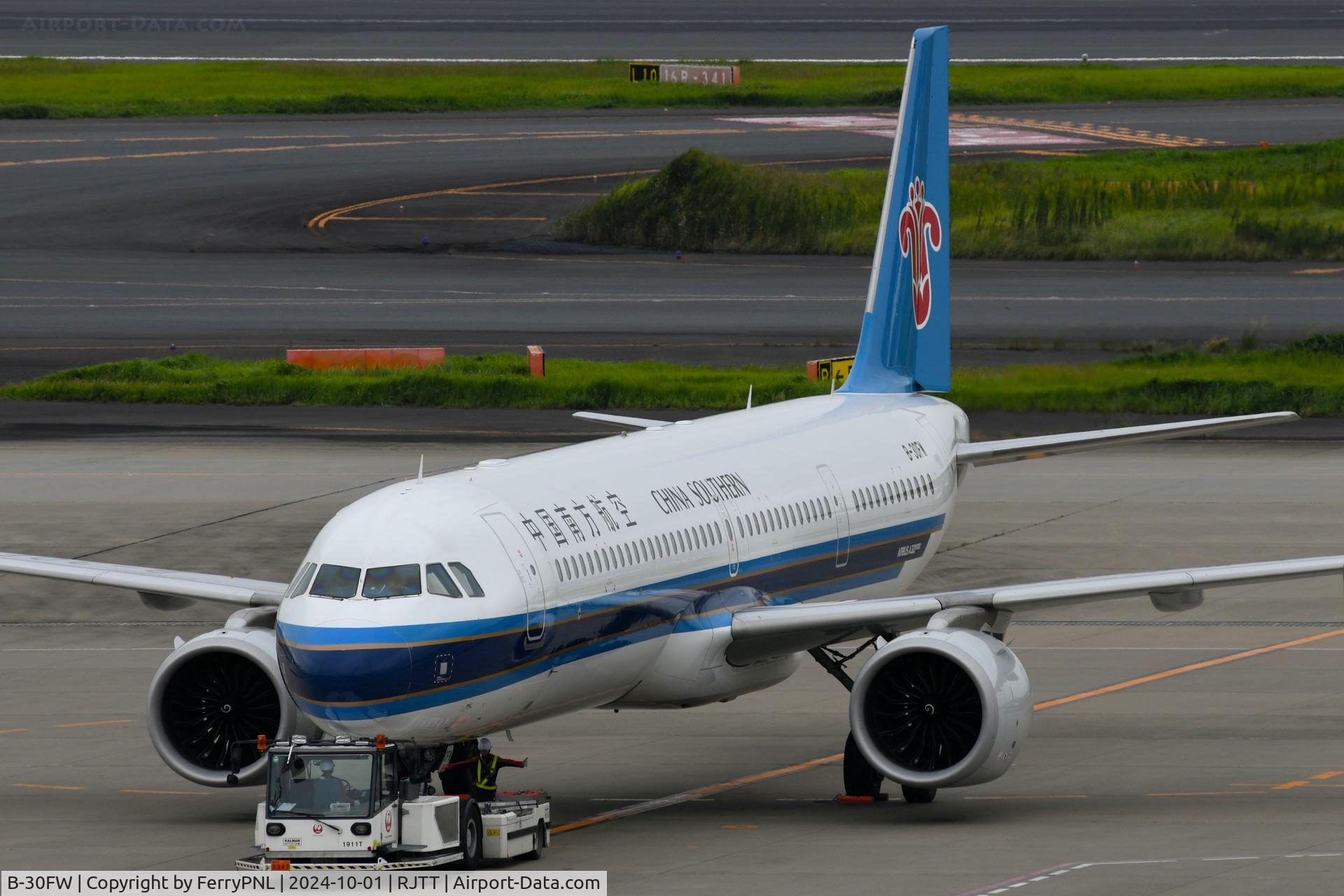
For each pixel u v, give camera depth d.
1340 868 75.81
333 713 77.75
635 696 95.62
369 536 80.81
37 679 136.00
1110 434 124.44
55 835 89.25
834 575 112.44
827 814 92.94
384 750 78.06
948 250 142.75
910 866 78.00
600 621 87.69
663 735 118.25
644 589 91.50
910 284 136.75
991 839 84.44
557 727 121.62
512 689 82.44
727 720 123.12
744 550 101.62
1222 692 125.94
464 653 78.88
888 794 99.69
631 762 109.88
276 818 77.12
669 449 105.31
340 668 76.62
